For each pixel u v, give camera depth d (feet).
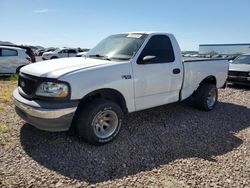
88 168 11.14
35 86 12.34
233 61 38.58
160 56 16.26
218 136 15.69
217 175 11.02
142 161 12.03
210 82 21.84
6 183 9.71
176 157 12.60
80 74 12.31
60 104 11.85
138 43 15.52
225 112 21.31
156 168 11.45
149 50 15.53
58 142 13.52
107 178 10.46
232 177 10.91
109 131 13.71
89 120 12.67
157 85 15.92
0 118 17.08
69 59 15.25
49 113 11.65
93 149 12.94
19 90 13.88
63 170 10.87
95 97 13.58
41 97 12.13
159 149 13.42
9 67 41.06
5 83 34.42
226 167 11.76
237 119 19.45
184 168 11.53
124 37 16.75
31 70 13.14
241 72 33.58
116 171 11.03
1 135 14.08
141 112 19.83
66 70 12.39
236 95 29.66
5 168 10.78
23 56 42.42
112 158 12.15
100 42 18.11
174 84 17.22
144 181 10.36
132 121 17.62
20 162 11.35
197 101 20.66
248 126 17.90
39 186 9.68
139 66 14.75
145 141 14.33
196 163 12.05
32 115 12.11
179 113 20.13
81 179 10.28
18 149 12.58
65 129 12.28
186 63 18.11
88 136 12.84
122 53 15.31
